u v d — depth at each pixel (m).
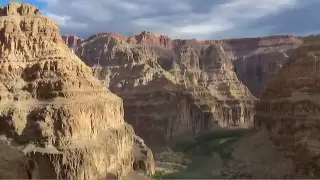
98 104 94.19
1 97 84.19
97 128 92.25
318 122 119.12
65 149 79.50
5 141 80.25
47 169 77.56
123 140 105.44
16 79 87.50
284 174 113.75
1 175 74.50
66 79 87.50
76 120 83.88
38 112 82.62
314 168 109.25
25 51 90.25
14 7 94.56
